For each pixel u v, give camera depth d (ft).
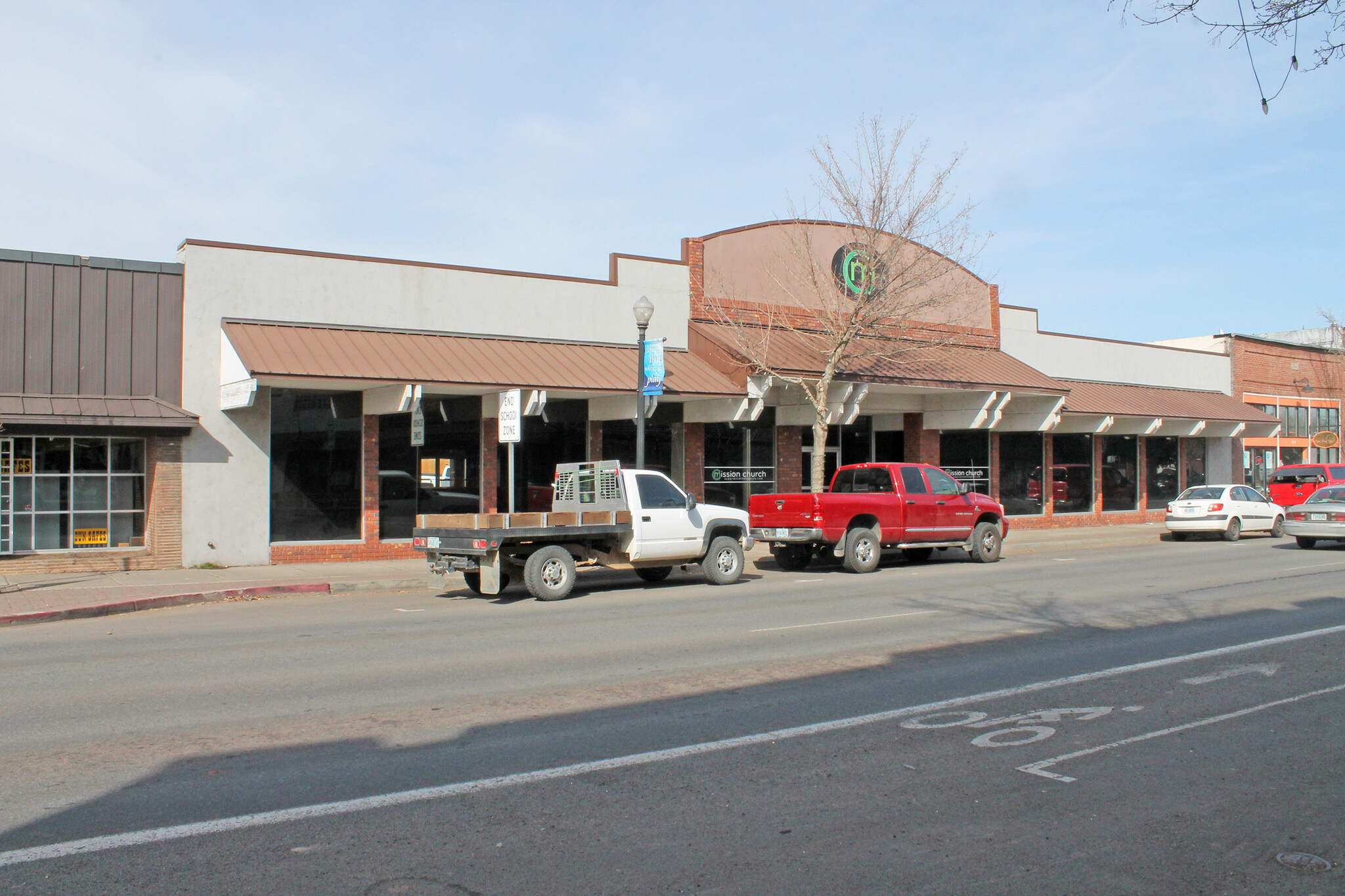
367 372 58.44
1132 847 16.46
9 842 16.53
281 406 62.49
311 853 16.03
